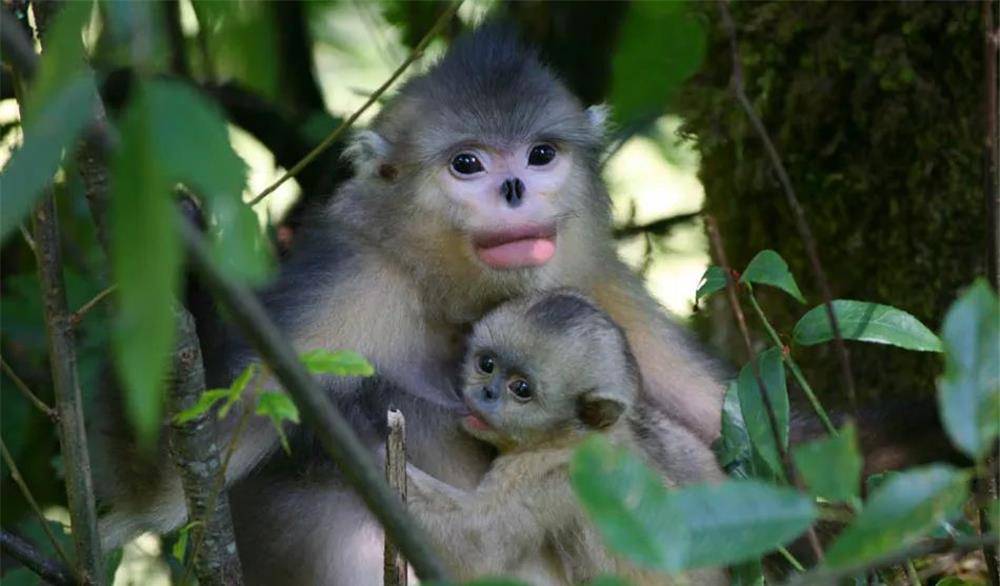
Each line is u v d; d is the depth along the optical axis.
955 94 12.01
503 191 10.05
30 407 12.45
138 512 9.38
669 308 11.88
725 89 12.82
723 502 4.78
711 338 13.51
